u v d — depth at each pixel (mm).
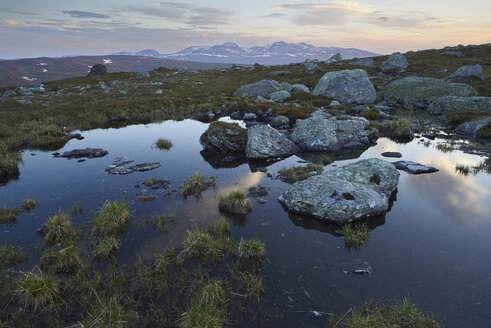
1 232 9875
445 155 18062
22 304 6727
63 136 24188
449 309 6418
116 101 41594
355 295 6902
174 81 67812
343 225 10125
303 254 8578
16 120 28719
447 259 8219
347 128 21578
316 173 15047
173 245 9102
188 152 20000
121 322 6070
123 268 8008
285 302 6750
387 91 38188
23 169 16500
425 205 11570
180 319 6234
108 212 10211
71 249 8109
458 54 79250
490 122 22203
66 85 68062
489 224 10086
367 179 12359
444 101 30203
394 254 8492
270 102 35781
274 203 11961
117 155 19297
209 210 11461
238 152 19672
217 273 7816
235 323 6199
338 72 40000
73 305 6719
